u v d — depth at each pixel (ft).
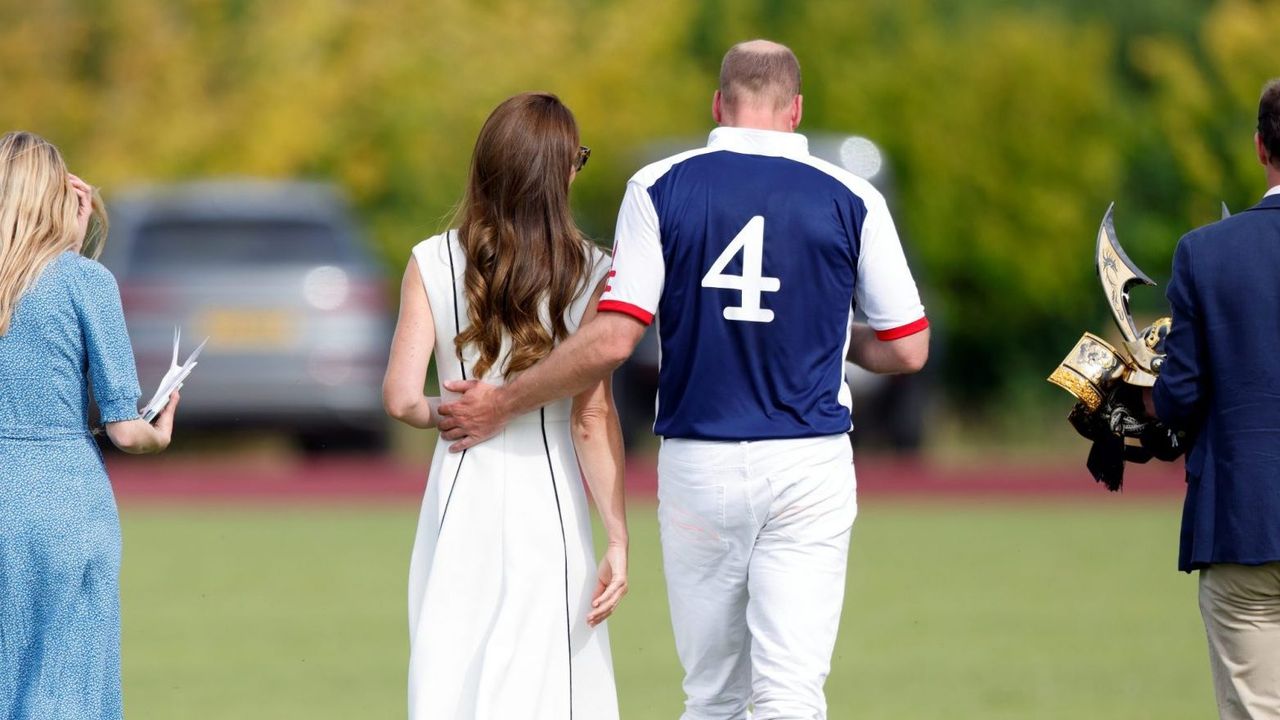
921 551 166.71
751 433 66.90
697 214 67.15
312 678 109.91
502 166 67.10
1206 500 63.62
